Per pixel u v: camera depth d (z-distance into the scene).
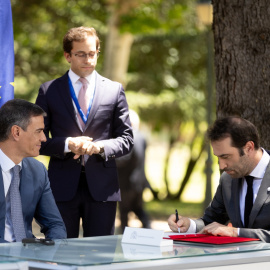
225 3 5.89
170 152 22.39
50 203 4.96
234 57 5.86
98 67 18.44
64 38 5.71
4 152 4.70
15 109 4.67
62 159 5.58
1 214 4.62
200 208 18.98
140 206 11.07
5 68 5.75
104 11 16.81
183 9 16.70
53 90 5.71
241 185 4.79
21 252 3.60
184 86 21.16
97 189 5.60
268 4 5.75
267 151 4.79
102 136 5.66
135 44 20.70
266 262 3.58
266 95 5.77
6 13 5.77
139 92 21.06
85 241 4.06
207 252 3.57
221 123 4.59
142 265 3.29
